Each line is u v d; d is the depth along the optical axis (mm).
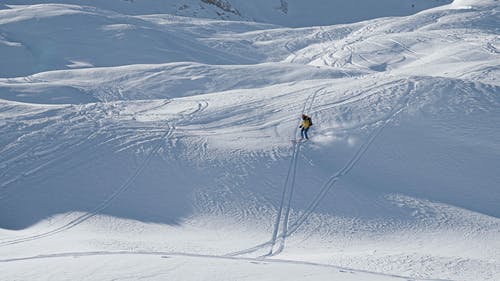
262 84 46594
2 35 67438
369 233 19984
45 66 61094
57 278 10344
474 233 20234
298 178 23859
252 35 99688
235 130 28688
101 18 76375
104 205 21141
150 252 15133
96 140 26297
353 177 24469
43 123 28000
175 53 66688
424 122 29516
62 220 19781
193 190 22562
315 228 20078
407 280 12312
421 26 86500
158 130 28156
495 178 25125
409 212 21828
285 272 11750
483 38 68562
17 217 20266
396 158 26281
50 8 80375
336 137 27719
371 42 73250
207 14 158250
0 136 25922
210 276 10797
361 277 11898
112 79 46281
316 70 50531
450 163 26062
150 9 150500
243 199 22062
